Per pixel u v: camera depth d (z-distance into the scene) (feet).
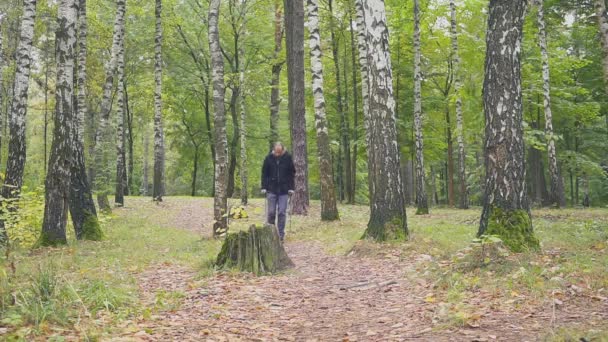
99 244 35.73
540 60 70.49
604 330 12.35
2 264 21.24
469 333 13.58
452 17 68.54
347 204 88.48
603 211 61.87
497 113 23.99
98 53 90.27
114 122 109.50
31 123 121.70
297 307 18.60
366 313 17.21
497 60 24.09
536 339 12.58
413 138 89.20
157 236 42.73
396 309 17.28
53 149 33.58
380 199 30.53
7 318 13.96
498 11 24.21
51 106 94.07
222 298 19.95
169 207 73.15
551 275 18.31
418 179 61.67
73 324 14.89
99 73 89.56
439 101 86.53
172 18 87.25
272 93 87.71
